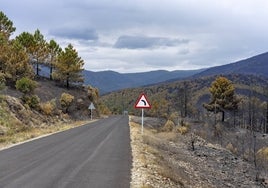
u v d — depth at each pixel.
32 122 39.81
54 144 22.06
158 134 40.19
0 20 63.66
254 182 22.11
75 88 74.00
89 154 17.47
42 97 57.16
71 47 71.25
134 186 10.62
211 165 25.34
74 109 65.12
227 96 72.31
